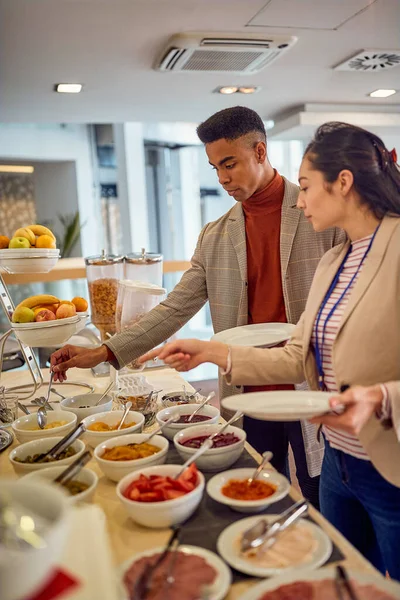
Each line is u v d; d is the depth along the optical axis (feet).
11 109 14.99
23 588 1.96
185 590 2.77
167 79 12.66
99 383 7.59
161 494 3.65
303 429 6.36
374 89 14.55
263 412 3.50
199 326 24.79
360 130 4.26
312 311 4.65
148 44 10.52
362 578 2.85
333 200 4.32
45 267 6.61
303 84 13.74
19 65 11.28
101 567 2.50
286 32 10.19
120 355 6.18
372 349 4.06
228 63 11.49
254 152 6.23
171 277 15.61
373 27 10.07
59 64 11.35
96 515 2.85
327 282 4.63
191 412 5.51
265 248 6.61
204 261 6.97
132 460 4.24
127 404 5.34
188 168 25.40
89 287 8.11
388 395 3.60
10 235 26.20
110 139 24.73
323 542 3.23
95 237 26.32
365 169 4.16
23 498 2.48
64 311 6.23
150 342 6.41
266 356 4.81
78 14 8.97
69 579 2.37
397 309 4.01
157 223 25.79
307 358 4.73
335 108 16.29
